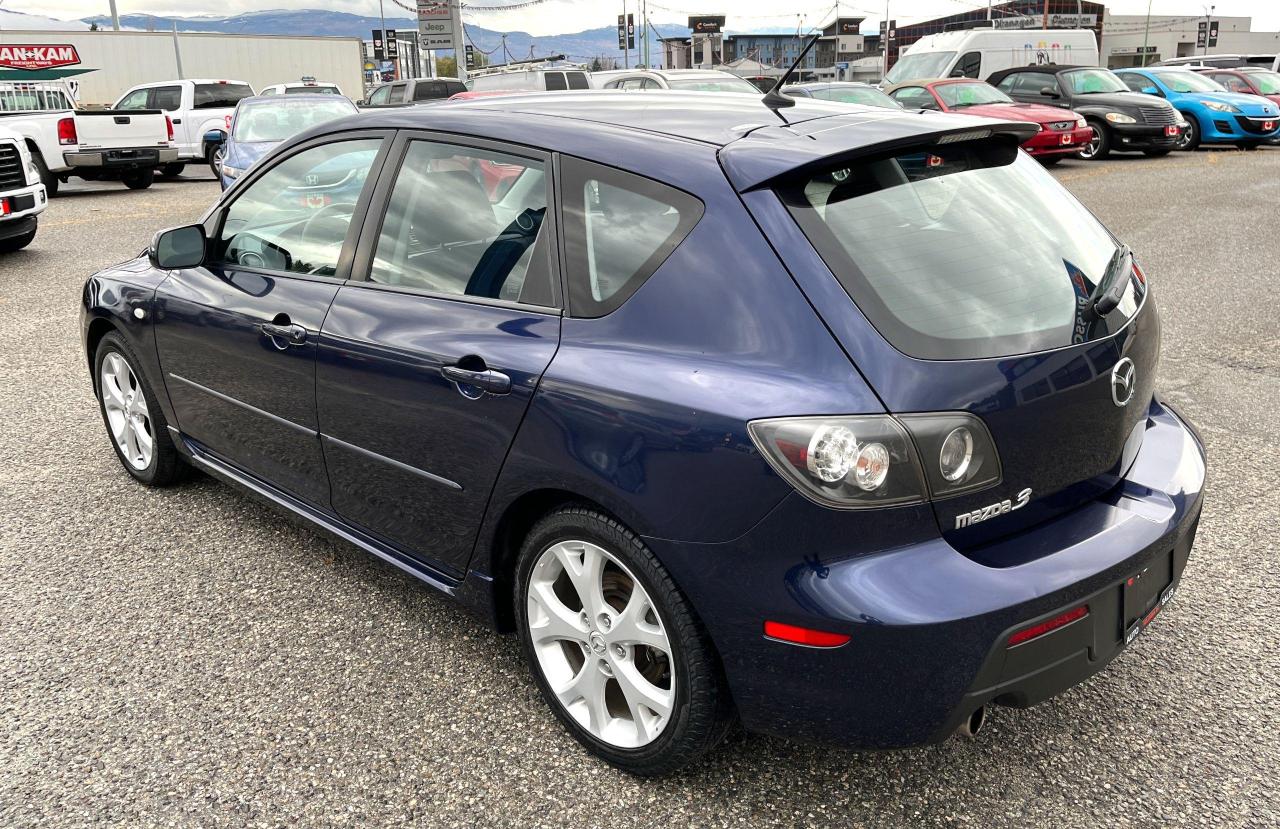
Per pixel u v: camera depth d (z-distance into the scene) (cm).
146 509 418
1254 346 621
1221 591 338
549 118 271
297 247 331
